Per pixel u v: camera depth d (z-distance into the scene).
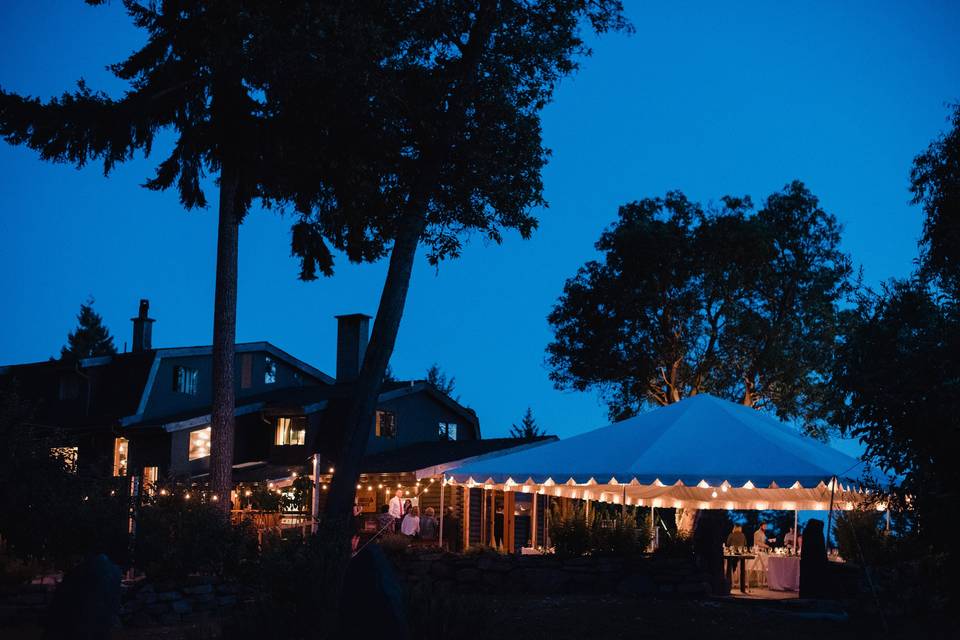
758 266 39.59
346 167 21.36
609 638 11.06
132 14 24.08
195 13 23.75
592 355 40.59
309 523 22.98
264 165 23.48
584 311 41.62
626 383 41.81
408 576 16.97
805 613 12.91
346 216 22.97
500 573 16.31
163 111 24.22
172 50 24.53
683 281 40.09
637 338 40.78
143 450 34.94
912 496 9.68
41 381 37.88
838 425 10.05
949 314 9.65
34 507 13.96
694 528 17.69
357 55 17.92
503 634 11.01
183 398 37.56
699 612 12.91
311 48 18.11
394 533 24.70
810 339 38.38
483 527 30.97
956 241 10.02
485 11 18.94
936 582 11.02
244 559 15.02
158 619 13.71
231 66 21.17
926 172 21.30
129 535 14.38
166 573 14.23
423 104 18.67
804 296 38.84
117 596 7.72
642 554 16.84
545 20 19.47
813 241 39.91
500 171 19.20
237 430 36.66
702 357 40.34
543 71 19.70
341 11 18.27
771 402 40.28
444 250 20.66
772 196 40.97
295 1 18.97
